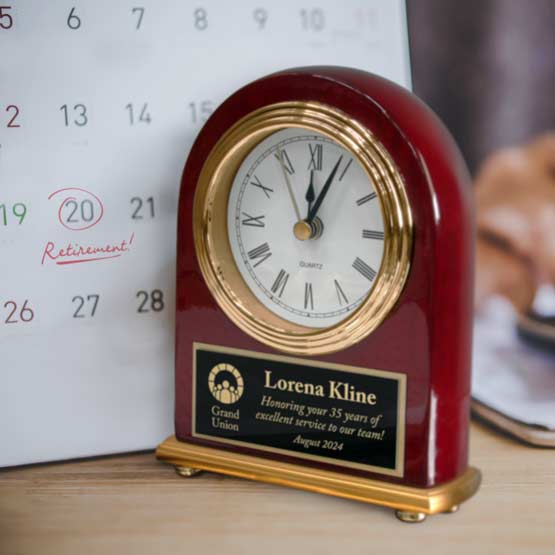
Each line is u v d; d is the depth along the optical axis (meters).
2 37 0.76
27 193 0.78
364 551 0.66
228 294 0.74
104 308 0.81
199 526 0.70
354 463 0.71
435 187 0.65
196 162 0.74
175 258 0.83
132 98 0.79
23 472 0.80
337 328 0.70
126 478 0.79
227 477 0.78
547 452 0.85
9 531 0.69
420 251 0.66
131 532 0.69
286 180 0.72
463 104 0.91
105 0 0.78
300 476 0.72
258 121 0.70
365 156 0.66
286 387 0.73
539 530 0.69
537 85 0.90
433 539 0.67
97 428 0.83
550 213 0.92
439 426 0.68
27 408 0.81
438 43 0.90
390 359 0.68
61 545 0.67
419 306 0.66
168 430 0.85
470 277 0.69
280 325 0.73
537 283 0.93
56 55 0.77
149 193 0.81
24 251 0.78
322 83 0.68
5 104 0.76
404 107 0.67
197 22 0.80
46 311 0.80
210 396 0.76
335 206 0.70
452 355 0.68
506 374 0.93
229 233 0.76
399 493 0.69
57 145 0.78
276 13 0.83
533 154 0.91
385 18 0.86
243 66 0.82
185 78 0.81
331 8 0.84
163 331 0.84
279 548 0.66
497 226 0.92
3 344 0.79
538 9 0.88
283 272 0.73
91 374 0.82
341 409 0.71
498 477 0.79
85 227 0.80
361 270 0.70
